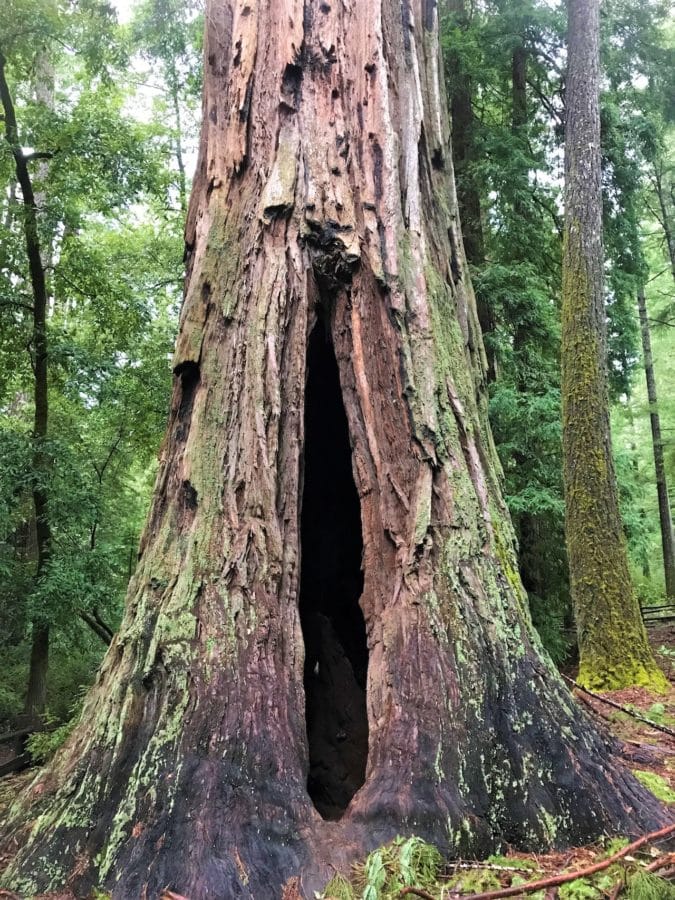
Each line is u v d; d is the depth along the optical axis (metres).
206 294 3.46
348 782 3.68
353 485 4.89
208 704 2.55
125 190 9.95
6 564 9.49
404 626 2.84
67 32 9.96
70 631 10.38
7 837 2.48
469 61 10.45
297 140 3.58
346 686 4.29
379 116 3.61
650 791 2.81
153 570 2.96
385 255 3.41
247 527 2.93
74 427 12.07
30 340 10.05
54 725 9.23
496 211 10.28
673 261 17.36
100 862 2.25
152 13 12.27
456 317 3.84
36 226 9.55
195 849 2.19
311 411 4.45
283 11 3.77
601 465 6.95
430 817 2.38
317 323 3.66
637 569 21.41
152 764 2.44
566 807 2.47
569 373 7.26
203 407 3.22
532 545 9.23
